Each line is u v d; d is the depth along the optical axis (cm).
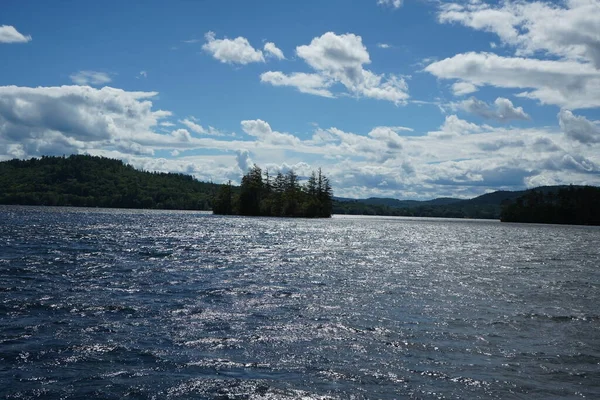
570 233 12619
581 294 2906
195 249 5200
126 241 6003
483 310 2350
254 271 3566
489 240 8706
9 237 6075
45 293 2494
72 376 1347
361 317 2122
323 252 5309
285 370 1432
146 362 1471
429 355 1608
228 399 1217
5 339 1659
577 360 1595
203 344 1666
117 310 2144
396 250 5881
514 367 1514
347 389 1299
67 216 14125
